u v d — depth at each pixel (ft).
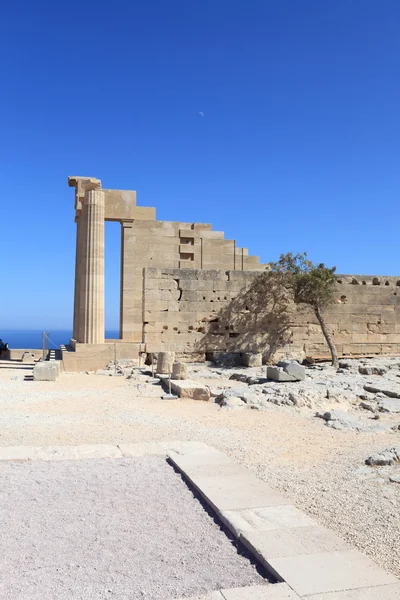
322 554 16.76
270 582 15.56
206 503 22.08
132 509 21.33
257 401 48.70
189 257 98.53
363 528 19.54
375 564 16.22
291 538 17.94
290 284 87.86
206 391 52.65
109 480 25.02
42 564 16.57
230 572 16.17
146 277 86.63
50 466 27.22
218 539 18.56
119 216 94.07
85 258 84.99
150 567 16.46
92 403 49.88
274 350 90.58
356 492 23.71
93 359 81.46
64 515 20.59
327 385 56.75
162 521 20.15
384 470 27.17
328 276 84.94
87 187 88.38
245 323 89.76
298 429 38.68
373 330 95.76
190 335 87.71
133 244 94.58
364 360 83.97
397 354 96.53
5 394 54.85
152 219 95.91
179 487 24.20
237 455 30.71
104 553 17.37
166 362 71.36
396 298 97.71
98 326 84.23
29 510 21.07
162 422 40.68
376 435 36.52
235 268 99.35
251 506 20.99
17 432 36.19
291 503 21.56
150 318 86.38
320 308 86.99
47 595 14.75
